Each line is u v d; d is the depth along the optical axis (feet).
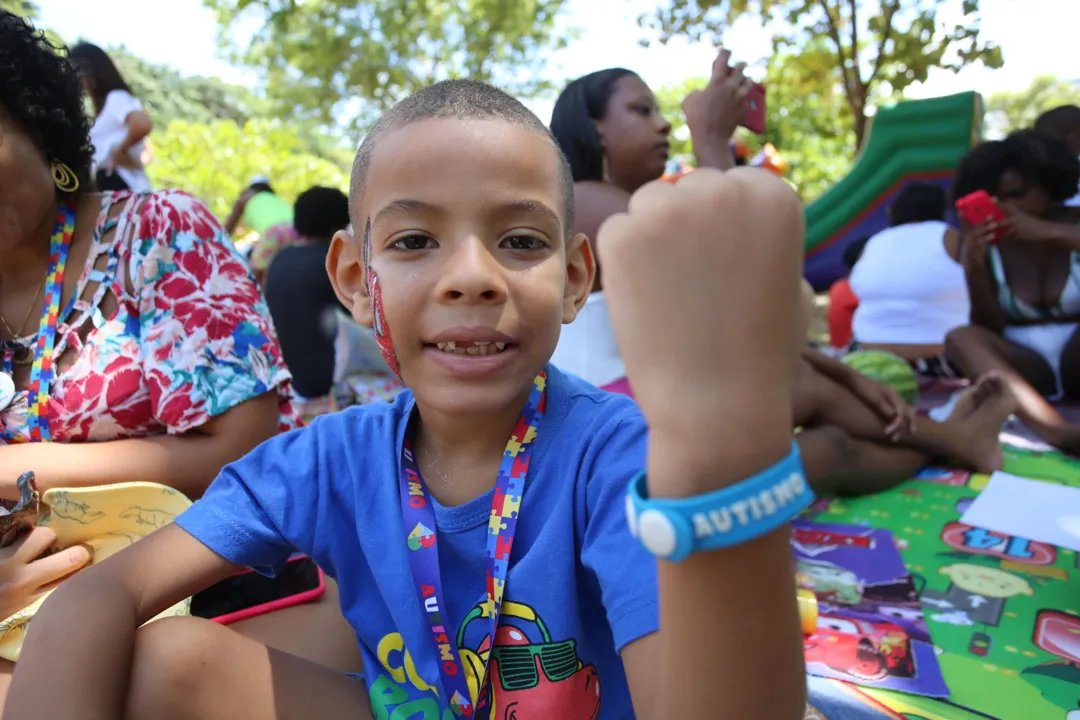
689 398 1.86
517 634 2.94
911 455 7.57
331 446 3.43
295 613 4.61
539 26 39.45
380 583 3.14
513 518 2.99
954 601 5.33
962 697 4.30
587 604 3.00
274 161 38.93
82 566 4.14
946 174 17.60
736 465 1.86
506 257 2.78
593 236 7.64
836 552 6.13
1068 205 9.94
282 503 3.34
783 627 2.01
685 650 2.02
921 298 11.89
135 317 4.91
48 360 4.76
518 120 2.86
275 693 3.09
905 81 19.80
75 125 4.87
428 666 3.04
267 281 11.54
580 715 3.00
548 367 3.43
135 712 2.85
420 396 2.94
